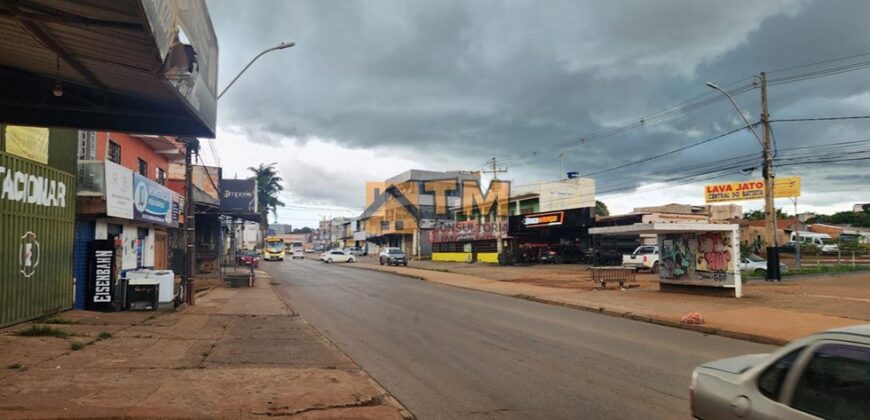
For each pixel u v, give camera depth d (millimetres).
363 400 6961
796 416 3256
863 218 85062
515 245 51062
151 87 8164
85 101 9031
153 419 5898
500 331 13156
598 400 7168
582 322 14883
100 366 8398
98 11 5258
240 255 49750
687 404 6973
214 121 9211
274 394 7098
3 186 11297
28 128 12508
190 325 13430
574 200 56469
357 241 103000
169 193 24641
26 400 6363
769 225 26656
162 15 5273
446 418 6426
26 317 12328
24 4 5277
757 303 17672
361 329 13461
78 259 15492
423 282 31078
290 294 23328
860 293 20109
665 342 11812
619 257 43562
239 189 43156
